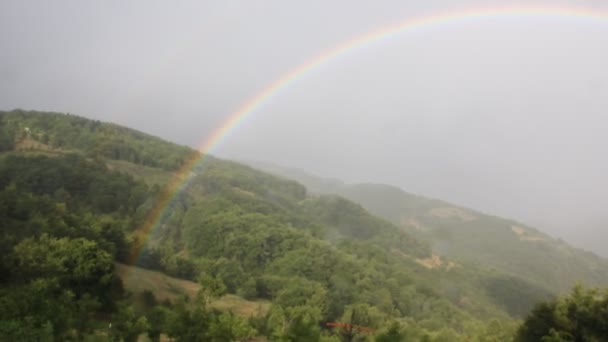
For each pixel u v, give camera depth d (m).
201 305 66.06
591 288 38.88
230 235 134.25
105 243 84.44
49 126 193.38
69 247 65.06
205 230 138.25
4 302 40.91
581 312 36.66
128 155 193.00
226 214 147.50
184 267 108.50
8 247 64.38
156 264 103.44
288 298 99.75
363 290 117.06
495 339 70.19
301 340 47.97
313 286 107.06
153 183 164.62
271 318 70.94
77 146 183.12
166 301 73.69
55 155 143.25
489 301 153.25
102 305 62.69
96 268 63.62
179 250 137.38
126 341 47.09
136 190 137.62
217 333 47.38
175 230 145.62
